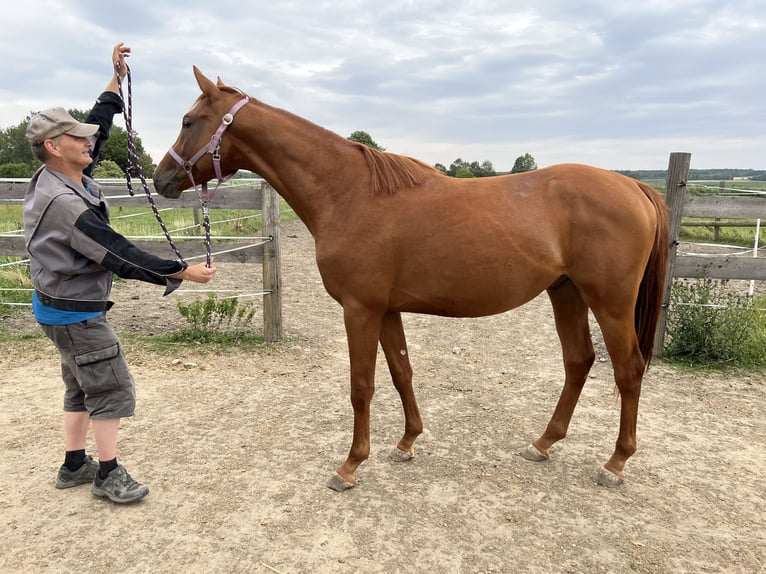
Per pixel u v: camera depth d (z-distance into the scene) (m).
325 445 3.28
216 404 3.88
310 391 4.16
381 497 2.73
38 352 4.91
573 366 3.07
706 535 2.44
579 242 2.67
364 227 2.59
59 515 2.52
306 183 2.69
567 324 3.07
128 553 2.27
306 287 8.68
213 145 2.70
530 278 2.67
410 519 2.54
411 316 6.87
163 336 5.46
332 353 5.15
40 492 2.71
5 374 4.37
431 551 2.31
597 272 2.66
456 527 2.48
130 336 5.44
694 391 4.21
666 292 4.85
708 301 4.98
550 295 3.11
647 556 2.29
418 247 2.60
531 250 2.62
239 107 2.70
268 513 2.56
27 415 3.61
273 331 5.37
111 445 2.59
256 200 5.21
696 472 3.01
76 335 2.38
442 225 2.59
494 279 2.62
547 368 4.88
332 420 3.64
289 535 2.40
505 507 2.66
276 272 5.27
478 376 4.64
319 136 2.72
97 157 2.84
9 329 5.62
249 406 3.85
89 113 2.80
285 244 14.15
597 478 2.90
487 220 2.60
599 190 2.66
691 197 4.75
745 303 5.09
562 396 3.13
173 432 3.42
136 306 6.85
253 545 2.33
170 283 2.32
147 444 3.25
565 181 2.71
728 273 4.76
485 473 2.99
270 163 2.74
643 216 2.68
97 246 2.21
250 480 2.86
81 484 2.78
